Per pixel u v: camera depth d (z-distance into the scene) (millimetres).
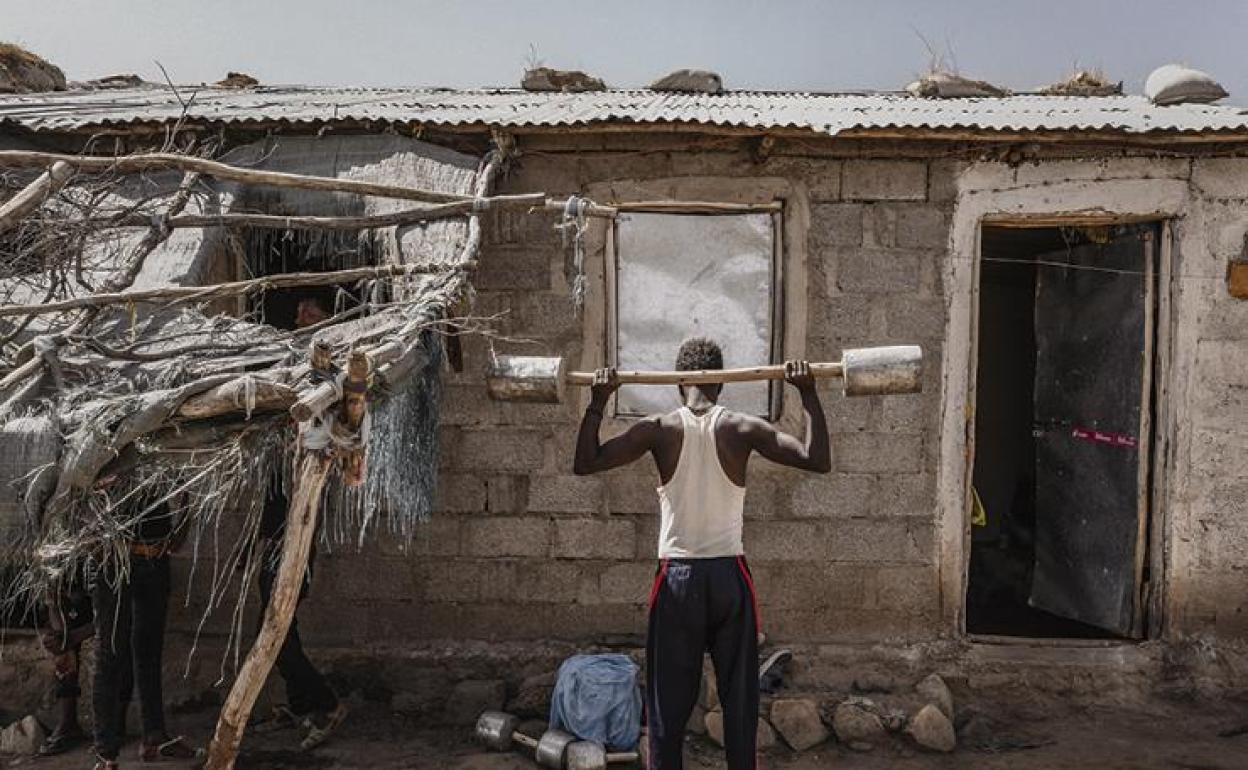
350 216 4953
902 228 5629
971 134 5285
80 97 6578
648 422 3674
